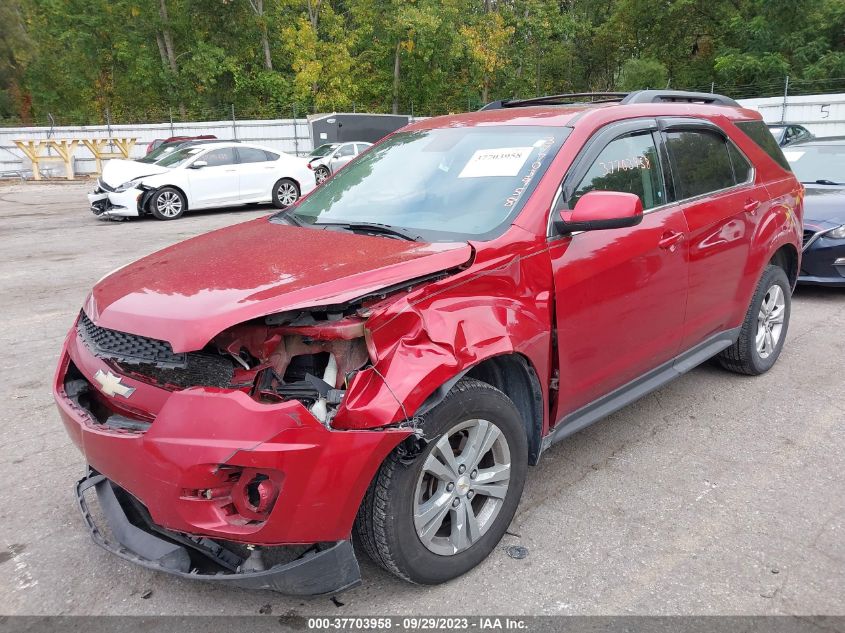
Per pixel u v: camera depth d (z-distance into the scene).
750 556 2.83
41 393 4.68
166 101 41.06
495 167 3.24
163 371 2.44
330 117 30.50
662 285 3.53
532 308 2.81
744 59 34.53
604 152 3.32
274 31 42.09
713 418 4.22
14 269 8.97
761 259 4.43
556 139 3.23
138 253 10.12
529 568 2.76
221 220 14.28
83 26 39.66
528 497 3.32
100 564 2.83
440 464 2.51
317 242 2.98
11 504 3.29
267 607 2.55
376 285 2.35
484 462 2.79
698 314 3.94
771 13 34.19
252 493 2.24
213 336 2.21
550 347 2.93
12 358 5.40
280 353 2.32
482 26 41.06
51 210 16.66
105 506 2.62
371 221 3.24
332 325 2.26
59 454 3.80
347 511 2.23
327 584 2.30
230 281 2.55
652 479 3.48
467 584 2.67
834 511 3.17
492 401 2.62
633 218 2.79
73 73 41.06
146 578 2.74
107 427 2.42
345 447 2.17
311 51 38.69
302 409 2.12
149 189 14.08
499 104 4.41
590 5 50.91
